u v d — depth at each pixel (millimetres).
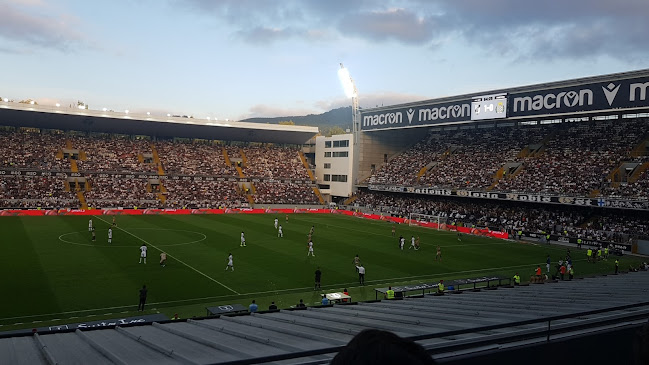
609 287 15805
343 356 1663
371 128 94562
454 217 75250
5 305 27391
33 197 77562
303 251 48219
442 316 9422
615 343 6656
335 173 103188
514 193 67688
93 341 9211
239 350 6648
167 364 5715
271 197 96688
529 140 79688
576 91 62344
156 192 88500
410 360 1555
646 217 59375
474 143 87750
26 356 7754
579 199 60531
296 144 115250
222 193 93688
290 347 6613
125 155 94000
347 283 36062
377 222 78312
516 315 8797
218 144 107188
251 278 36375
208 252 45938
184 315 26906
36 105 80375
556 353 6004
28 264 37906
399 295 29875
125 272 36562
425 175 85500
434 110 81188
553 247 57375
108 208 79938
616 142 68000
